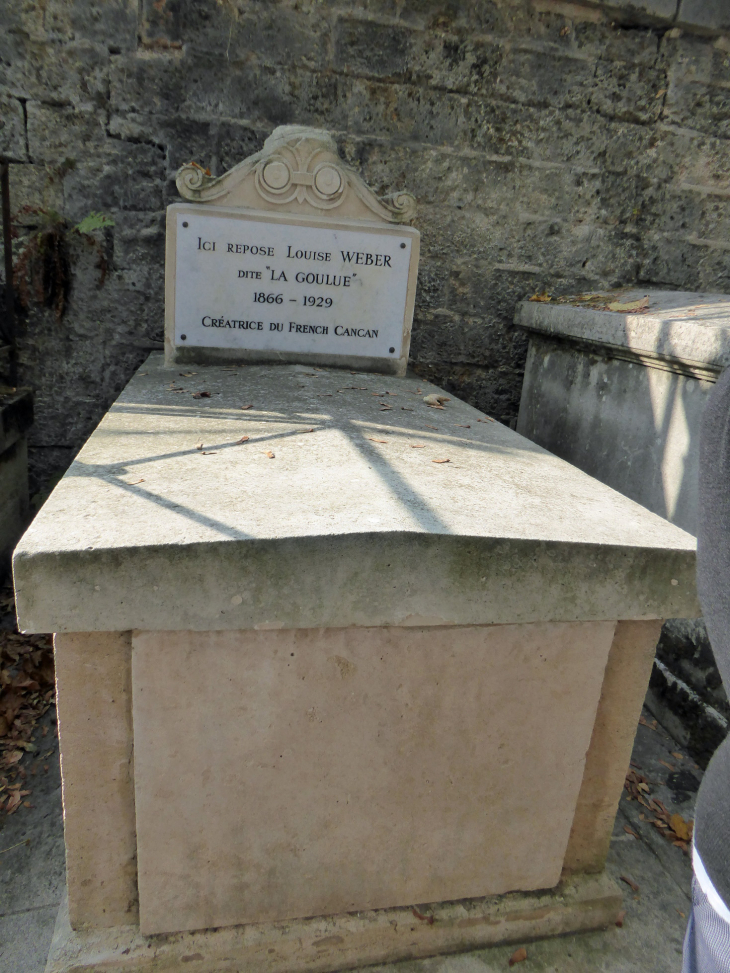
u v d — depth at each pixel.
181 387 2.38
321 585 1.19
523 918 1.57
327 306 2.95
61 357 3.27
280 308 2.91
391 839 1.46
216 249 2.78
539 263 3.67
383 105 3.29
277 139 2.78
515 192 3.54
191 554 1.12
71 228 3.12
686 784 2.19
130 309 3.27
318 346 2.99
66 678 1.22
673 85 3.55
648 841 1.95
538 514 1.38
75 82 2.99
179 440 1.71
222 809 1.35
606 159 3.59
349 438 1.81
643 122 3.57
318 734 1.33
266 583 1.16
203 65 3.07
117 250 3.19
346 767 1.37
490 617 1.27
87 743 1.27
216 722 1.28
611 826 1.62
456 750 1.41
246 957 1.43
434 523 1.24
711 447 0.73
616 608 1.32
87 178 3.09
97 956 1.37
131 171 3.12
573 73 3.43
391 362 3.08
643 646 1.45
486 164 3.46
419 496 1.40
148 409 2.02
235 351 2.92
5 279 3.08
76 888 1.38
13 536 3.02
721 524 0.69
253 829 1.38
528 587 1.26
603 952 1.59
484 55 3.31
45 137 3.02
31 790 1.96
